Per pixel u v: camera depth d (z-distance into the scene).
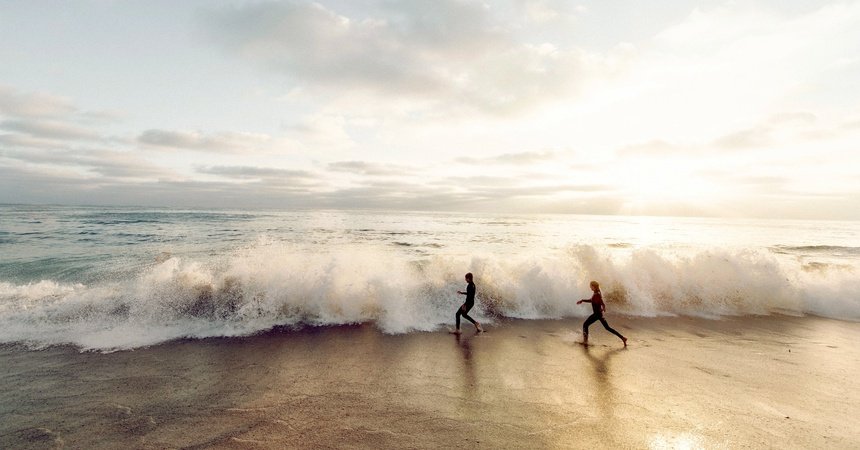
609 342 8.58
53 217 48.72
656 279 12.20
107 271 14.31
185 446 4.22
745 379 6.50
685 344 8.50
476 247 26.84
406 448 4.20
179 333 8.45
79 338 7.96
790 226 89.00
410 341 8.38
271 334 8.59
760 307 11.92
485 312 10.84
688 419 5.01
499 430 4.63
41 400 5.32
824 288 12.54
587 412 5.16
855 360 7.63
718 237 45.22
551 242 32.56
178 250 20.62
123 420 4.79
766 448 4.34
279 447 4.19
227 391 5.67
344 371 6.55
